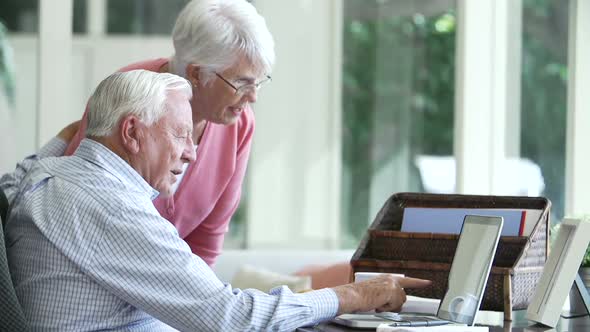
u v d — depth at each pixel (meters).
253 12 2.80
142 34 5.89
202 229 3.19
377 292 2.38
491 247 2.28
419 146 6.26
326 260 5.31
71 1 5.73
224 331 2.27
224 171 3.06
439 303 2.44
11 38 5.67
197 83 2.79
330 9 6.33
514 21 5.68
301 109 6.30
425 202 2.78
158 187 2.47
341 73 6.35
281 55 6.27
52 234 2.31
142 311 2.40
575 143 5.13
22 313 2.31
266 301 2.29
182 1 5.95
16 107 5.67
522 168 5.59
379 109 6.36
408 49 6.29
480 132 5.89
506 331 2.22
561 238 2.35
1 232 2.32
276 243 6.26
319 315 2.31
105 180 2.35
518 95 5.64
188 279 2.28
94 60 5.81
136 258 2.28
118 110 2.39
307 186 6.32
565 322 2.41
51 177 2.42
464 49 5.90
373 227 2.78
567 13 5.20
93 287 2.30
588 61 5.04
